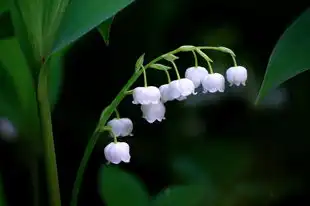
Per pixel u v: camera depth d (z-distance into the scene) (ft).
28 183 1.71
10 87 1.45
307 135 1.76
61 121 1.76
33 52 1.30
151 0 1.73
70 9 1.25
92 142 1.33
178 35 1.75
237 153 1.76
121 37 1.76
